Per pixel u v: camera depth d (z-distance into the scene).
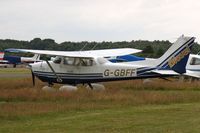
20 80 51.78
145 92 37.78
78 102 31.11
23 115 25.27
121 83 47.44
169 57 41.53
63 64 41.44
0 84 45.41
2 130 21.41
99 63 40.81
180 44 41.44
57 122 23.44
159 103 31.38
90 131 21.08
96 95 33.94
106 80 40.91
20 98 33.06
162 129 21.34
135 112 26.75
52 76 41.97
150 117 24.89
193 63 55.91
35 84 46.22
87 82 41.19
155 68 41.09
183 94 35.25
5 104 29.56
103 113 26.41
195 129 21.20
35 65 42.72
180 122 23.20
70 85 41.94
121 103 30.73
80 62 40.88
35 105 28.88
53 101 32.16
